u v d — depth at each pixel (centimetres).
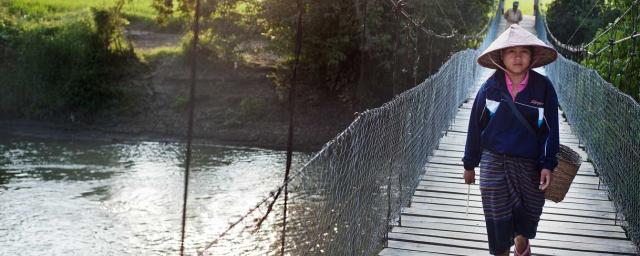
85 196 1455
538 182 427
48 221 1273
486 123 438
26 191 1488
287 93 2253
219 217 1304
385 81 2114
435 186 761
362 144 494
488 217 434
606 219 652
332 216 446
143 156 1923
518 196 425
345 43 2128
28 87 2328
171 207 1372
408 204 684
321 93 2253
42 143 2108
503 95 428
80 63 2323
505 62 429
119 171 1711
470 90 1555
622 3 1062
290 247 923
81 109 2311
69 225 1253
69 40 2331
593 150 856
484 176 431
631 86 887
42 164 1786
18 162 1805
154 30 2773
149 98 2336
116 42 2400
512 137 426
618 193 650
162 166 1786
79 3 2828
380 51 2041
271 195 329
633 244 578
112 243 1164
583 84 1009
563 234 606
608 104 752
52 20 2591
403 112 646
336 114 2200
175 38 2688
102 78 2341
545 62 436
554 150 420
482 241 580
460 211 666
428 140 852
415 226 617
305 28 2131
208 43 2402
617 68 962
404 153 652
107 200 1423
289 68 2252
